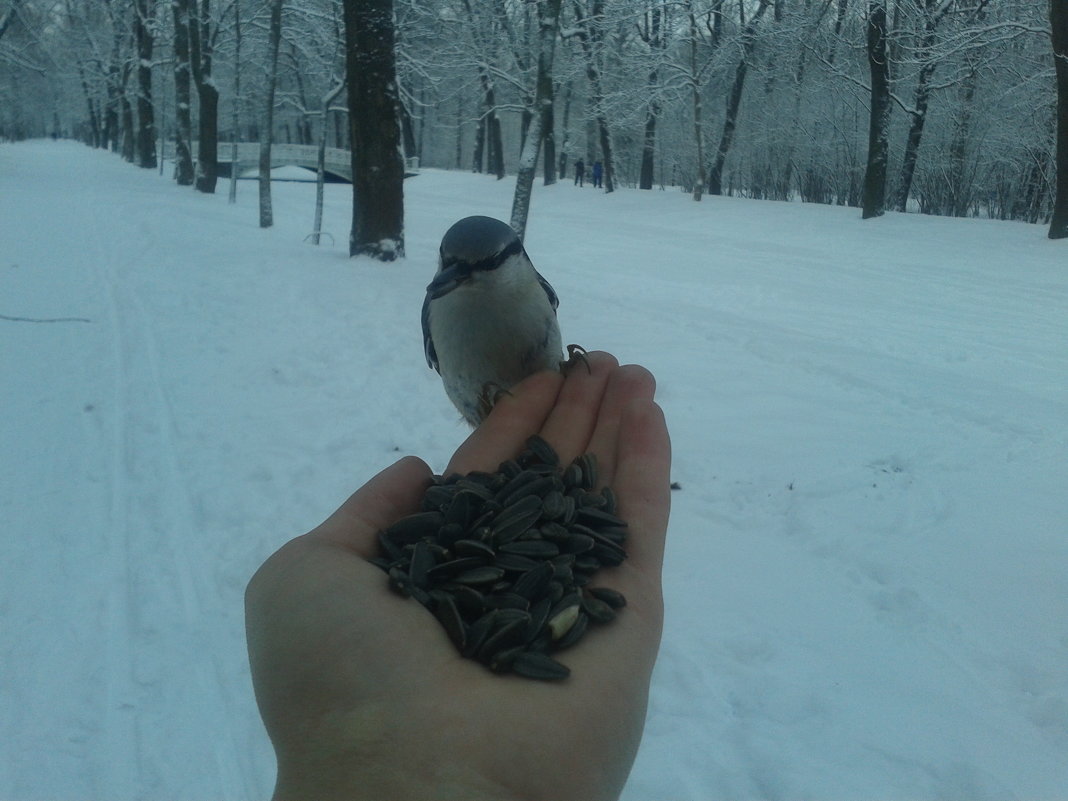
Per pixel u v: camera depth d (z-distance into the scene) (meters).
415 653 0.23
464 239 0.37
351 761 0.21
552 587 0.27
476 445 0.36
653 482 0.34
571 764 0.22
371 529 0.30
